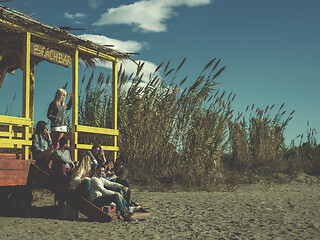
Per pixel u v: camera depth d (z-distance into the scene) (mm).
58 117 9359
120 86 15961
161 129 15125
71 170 8109
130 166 14859
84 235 5984
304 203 10945
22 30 8875
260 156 19500
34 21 8898
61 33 9609
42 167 8281
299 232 6570
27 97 8781
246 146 19031
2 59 11125
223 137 15477
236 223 7445
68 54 10547
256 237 6105
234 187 15383
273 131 20391
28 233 5980
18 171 7652
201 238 6012
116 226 6926
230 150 17875
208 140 15086
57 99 9469
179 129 15242
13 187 7930
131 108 15602
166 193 13023
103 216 7348
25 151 8258
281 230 6738
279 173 18422
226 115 15688
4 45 10125
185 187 14250
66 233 6098
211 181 15062
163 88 15797
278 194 13773
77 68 10531
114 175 8750
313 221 7770
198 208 9508
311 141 22609
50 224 6867
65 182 7801
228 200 11289
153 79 15906
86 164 7578
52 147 8586
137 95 15938
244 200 11391
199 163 15008
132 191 13250
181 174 14750
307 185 17609
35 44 9227
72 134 10359
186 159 14930
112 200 7531
